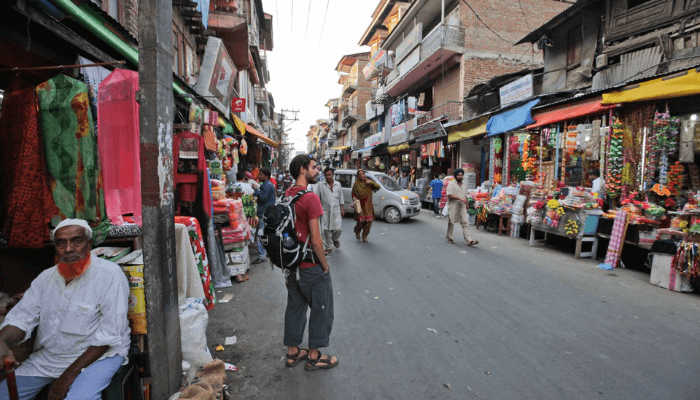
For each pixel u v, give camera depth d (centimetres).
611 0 966
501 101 1309
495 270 602
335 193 740
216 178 655
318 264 302
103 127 315
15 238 292
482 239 891
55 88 295
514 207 922
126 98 314
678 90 592
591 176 838
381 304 451
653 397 264
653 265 532
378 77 2853
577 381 284
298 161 314
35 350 220
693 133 606
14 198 289
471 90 1518
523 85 1182
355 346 345
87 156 304
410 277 564
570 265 639
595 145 759
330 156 4981
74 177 302
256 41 2069
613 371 298
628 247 677
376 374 297
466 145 1536
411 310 431
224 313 431
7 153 292
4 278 325
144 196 231
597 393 269
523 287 514
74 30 333
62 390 193
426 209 1634
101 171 316
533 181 983
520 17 1673
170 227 248
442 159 1788
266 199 743
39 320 214
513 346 341
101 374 204
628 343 346
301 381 290
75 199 303
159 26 227
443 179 1479
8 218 291
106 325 212
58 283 213
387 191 1162
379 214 1172
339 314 422
